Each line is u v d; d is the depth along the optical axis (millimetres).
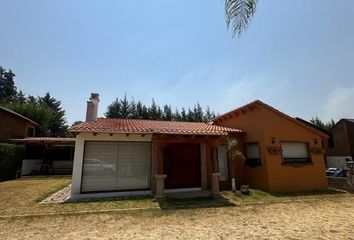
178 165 14148
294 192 13578
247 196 12164
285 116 14844
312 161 15094
